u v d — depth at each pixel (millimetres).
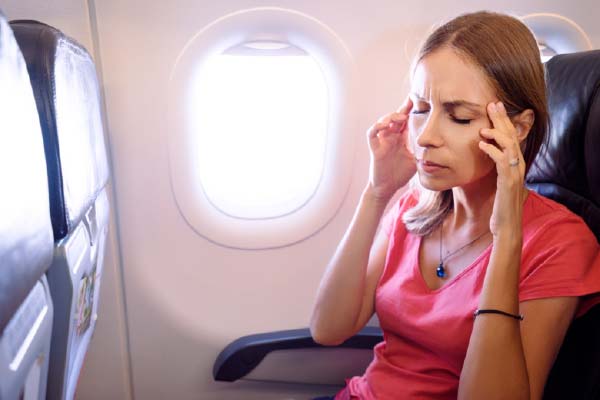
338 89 1604
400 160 1249
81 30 1492
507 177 956
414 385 1188
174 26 1520
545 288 1000
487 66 952
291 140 1715
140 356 1804
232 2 1515
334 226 1747
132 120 1577
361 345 1688
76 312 925
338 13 1556
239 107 1656
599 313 980
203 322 1784
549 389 1089
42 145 688
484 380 966
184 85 1556
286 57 1622
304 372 1730
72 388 1060
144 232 1686
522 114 1008
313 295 1809
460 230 1207
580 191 1088
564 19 1624
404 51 1602
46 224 676
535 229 1064
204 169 1682
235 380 1727
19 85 613
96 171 1154
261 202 1729
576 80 1082
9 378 572
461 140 979
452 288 1147
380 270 1389
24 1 1433
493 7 1604
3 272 516
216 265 1748
